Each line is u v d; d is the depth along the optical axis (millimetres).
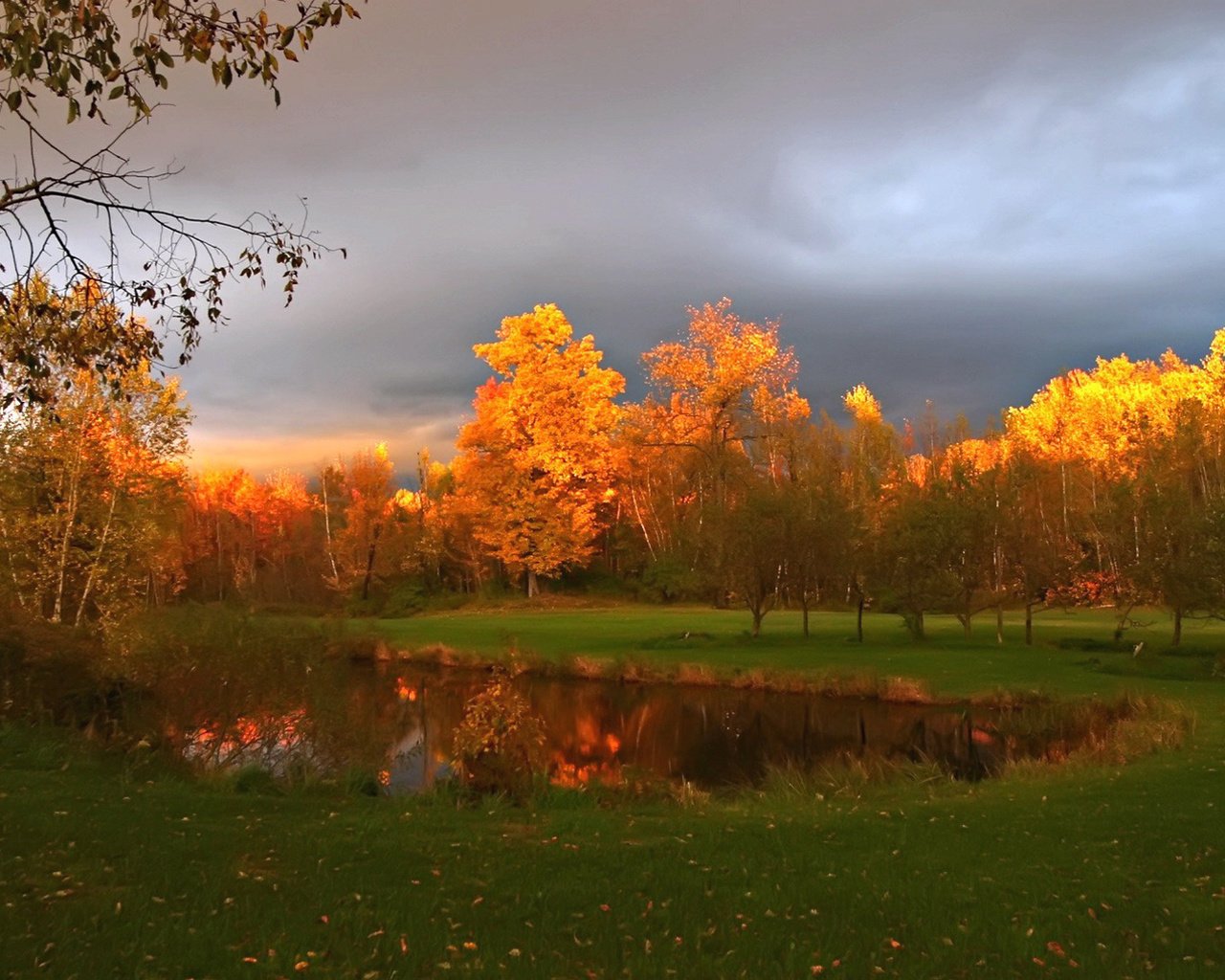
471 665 38500
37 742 14500
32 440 24859
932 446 77375
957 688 28156
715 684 32375
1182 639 37125
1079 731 22938
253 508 85125
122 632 18891
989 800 13039
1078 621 47906
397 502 83125
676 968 5812
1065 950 6324
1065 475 60750
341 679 18609
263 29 6926
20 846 7988
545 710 29406
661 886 7766
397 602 67688
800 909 7223
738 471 58844
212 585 78938
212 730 17172
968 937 6555
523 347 61938
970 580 38656
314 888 7297
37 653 17531
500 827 10547
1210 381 65875
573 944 6246
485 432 63469
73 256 7789
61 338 7805
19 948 5633
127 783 12125
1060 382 81500
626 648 39438
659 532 69000
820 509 40625
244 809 11062
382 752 19031
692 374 57719
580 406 63438
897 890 7750
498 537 62844
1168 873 8445
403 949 5941
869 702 28891
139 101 6891
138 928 6102
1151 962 6145
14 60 6523
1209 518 31797
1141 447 53156
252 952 5801
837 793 15016
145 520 27234
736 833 10336
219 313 8305
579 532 63625
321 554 79812
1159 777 13906
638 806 13977
